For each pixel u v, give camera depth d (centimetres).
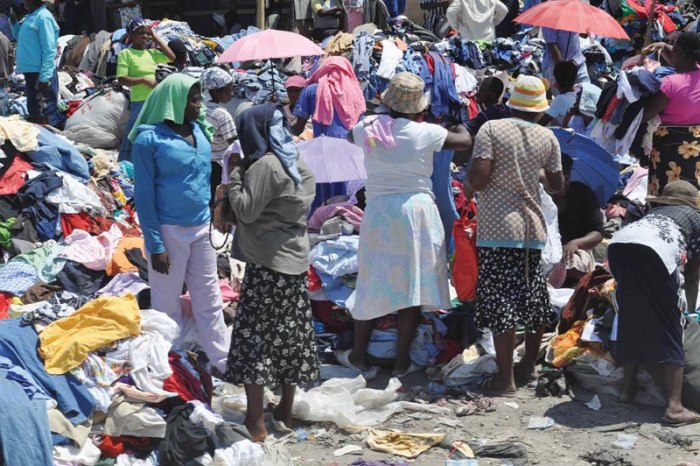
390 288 1127
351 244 1252
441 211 1223
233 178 961
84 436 900
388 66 2219
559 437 1016
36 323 973
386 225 1120
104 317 975
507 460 965
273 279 972
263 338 977
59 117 2153
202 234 1071
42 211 1444
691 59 1316
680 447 977
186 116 1041
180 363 1012
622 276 1030
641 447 979
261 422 996
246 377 974
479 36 2577
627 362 1030
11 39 2617
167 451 922
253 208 943
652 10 2230
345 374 1168
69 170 1566
